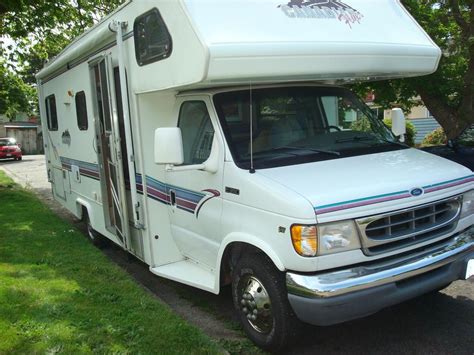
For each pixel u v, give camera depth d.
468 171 4.01
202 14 3.58
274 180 3.53
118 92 5.16
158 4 3.99
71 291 4.59
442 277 3.59
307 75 3.89
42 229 7.43
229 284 4.62
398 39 4.24
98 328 3.80
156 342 3.60
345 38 3.90
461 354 3.66
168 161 3.92
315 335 4.02
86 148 6.50
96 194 6.37
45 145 8.99
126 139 4.93
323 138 4.29
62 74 7.16
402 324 4.16
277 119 4.25
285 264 3.31
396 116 5.00
